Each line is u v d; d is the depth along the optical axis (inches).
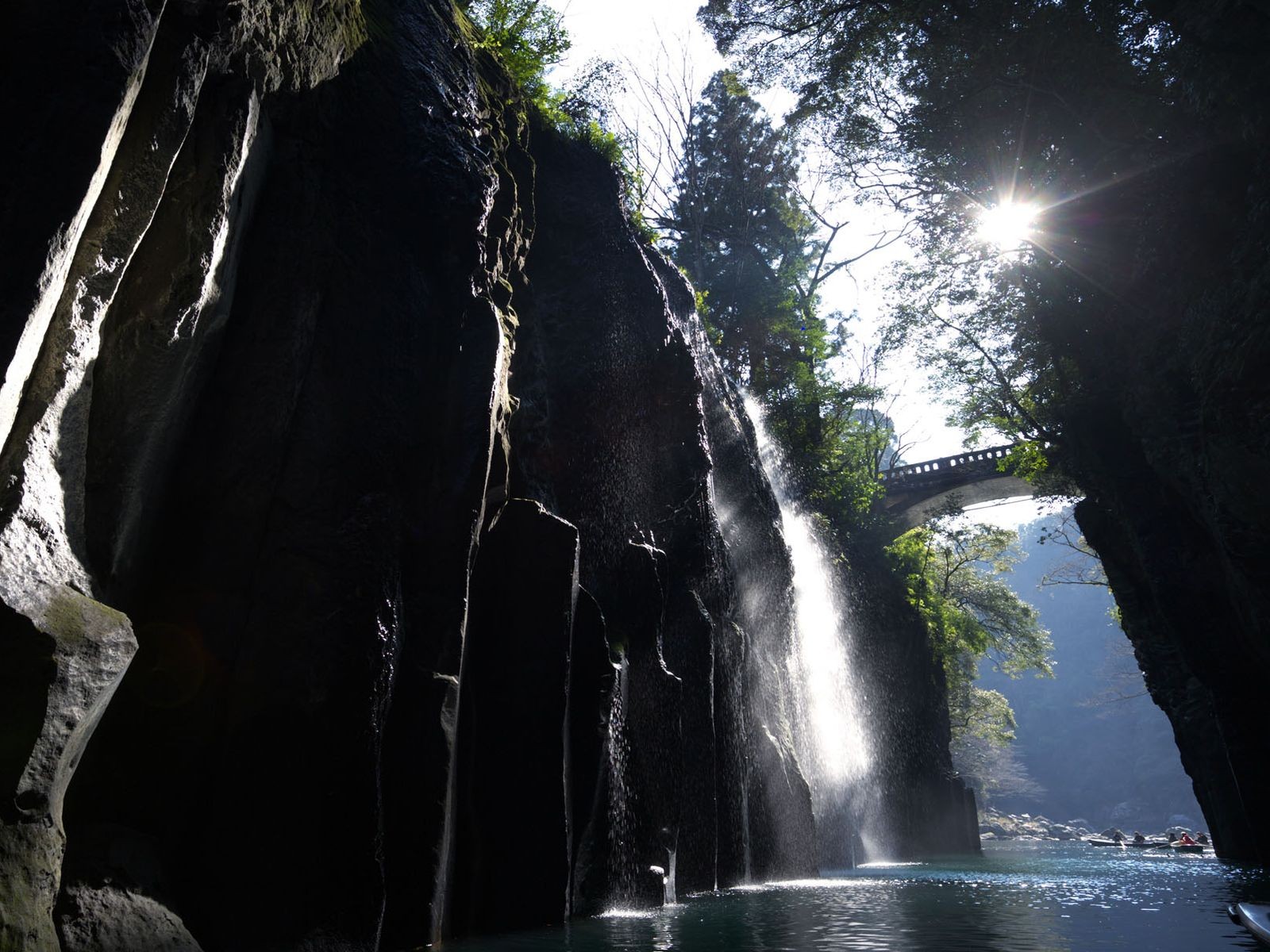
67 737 235.1
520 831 403.2
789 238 1811.0
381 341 401.1
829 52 1046.4
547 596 439.8
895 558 1797.5
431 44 518.6
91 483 289.3
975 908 464.1
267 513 346.9
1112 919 409.4
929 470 1975.9
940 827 1616.6
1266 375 572.7
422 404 413.7
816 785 1026.7
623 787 510.0
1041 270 1015.6
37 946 217.8
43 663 228.1
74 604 243.6
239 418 352.5
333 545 352.2
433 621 378.3
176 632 324.5
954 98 951.0
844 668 1402.6
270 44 354.6
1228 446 614.5
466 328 437.1
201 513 341.1
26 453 245.9
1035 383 1304.1
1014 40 825.5
